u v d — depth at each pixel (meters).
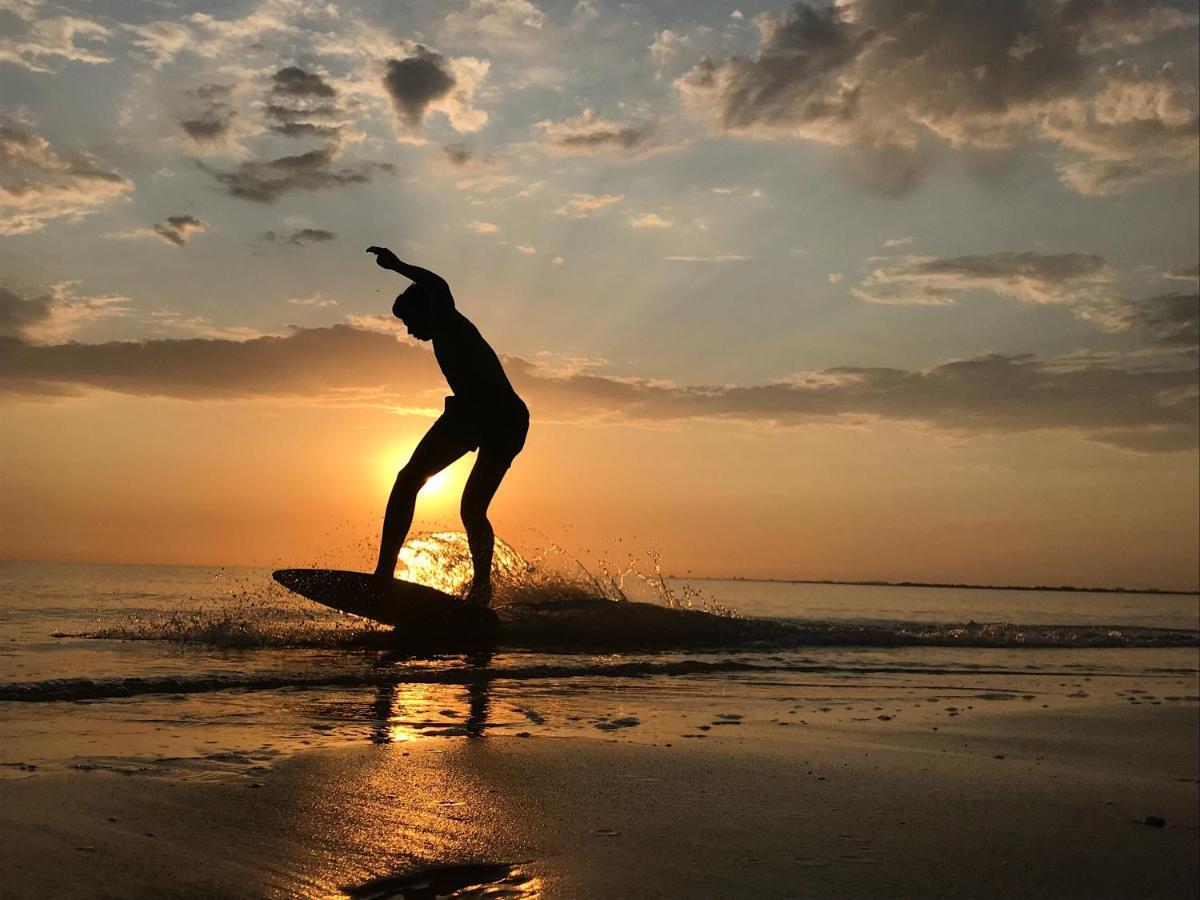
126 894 2.65
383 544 10.46
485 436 10.64
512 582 12.95
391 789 3.98
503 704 6.36
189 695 6.05
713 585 67.31
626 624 11.46
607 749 5.05
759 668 9.33
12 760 4.03
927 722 6.71
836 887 3.23
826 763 5.12
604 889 3.03
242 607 13.20
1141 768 5.66
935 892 3.28
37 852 2.90
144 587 20.80
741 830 3.79
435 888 2.94
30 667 6.71
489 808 3.81
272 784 3.92
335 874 2.98
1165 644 15.17
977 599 51.34
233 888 2.78
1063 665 11.26
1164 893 3.53
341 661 8.09
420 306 10.62
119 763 4.09
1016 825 4.21
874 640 12.80
